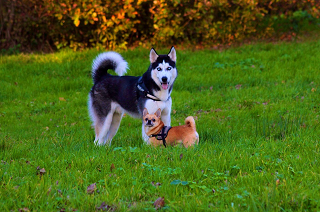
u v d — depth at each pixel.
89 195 4.54
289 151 6.02
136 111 7.33
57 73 14.49
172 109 10.25
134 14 15.81
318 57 14.32
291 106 9.43
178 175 5.21
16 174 5.36
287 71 13.09
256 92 11.16
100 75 7.91
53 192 4.68
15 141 7.79
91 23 16.16
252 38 18.30
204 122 8.71
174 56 7.09
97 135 7.78
